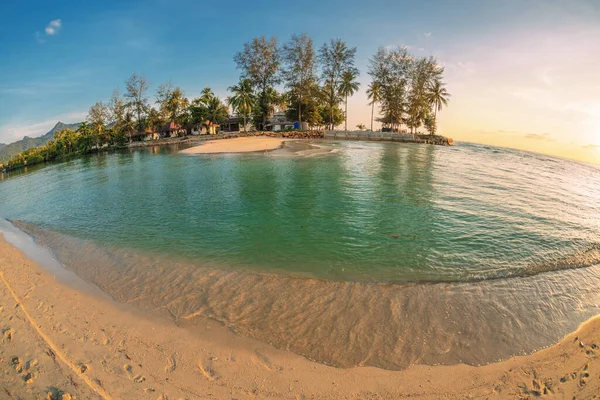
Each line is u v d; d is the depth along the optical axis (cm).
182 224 1366
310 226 1306
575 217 1484
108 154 6181
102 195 2127
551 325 613
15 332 598
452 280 820
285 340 571
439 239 1155
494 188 2144
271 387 465
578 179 3044
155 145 6894
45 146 7206
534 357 525
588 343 557
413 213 1484
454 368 502
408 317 637
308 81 7419
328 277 841
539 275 846
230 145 5169
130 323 630
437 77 7662
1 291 779
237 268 904
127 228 1334
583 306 684
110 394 449
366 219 1395
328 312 659
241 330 602
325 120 9156
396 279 826
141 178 2727
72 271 909
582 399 441
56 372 489
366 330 595
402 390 459
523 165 3959
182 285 796
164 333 596
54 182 3158
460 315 644
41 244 1183
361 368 502
